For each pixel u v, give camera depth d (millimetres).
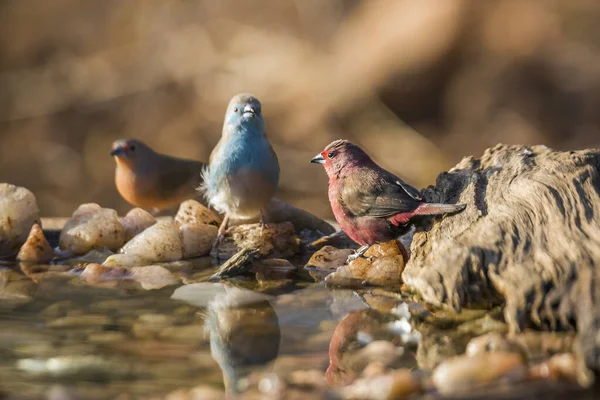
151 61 32750
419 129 29250
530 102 28906
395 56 29641
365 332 7336
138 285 9078
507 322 7277
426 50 29406
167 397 5828
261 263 10109
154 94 31734
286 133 29266
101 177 29547
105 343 7008
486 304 7539
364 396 5895
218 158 10938
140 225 11250
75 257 10453
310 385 6160
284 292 8773
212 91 31062
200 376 6305
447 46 29422
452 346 6941
